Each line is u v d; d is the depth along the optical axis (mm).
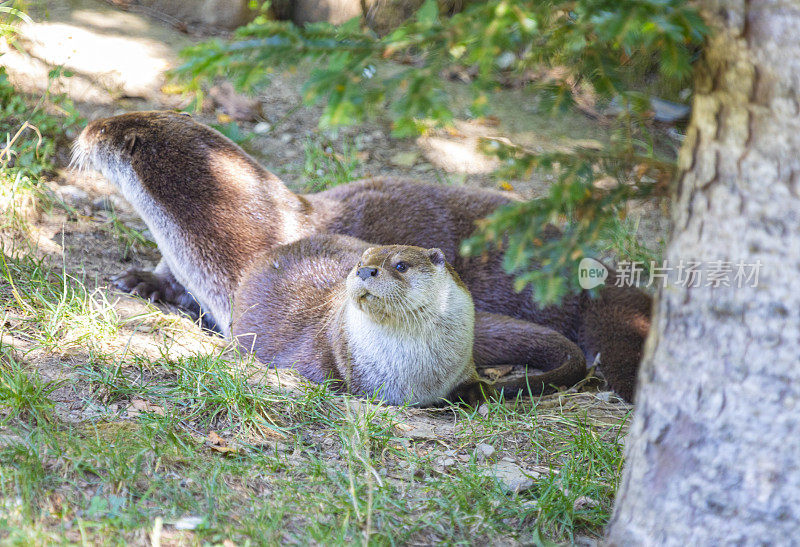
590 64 4406
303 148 12797
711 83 4027
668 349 4371
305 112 13516
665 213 5512
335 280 8875
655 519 4383
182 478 5609
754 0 3789
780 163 3881
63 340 7418
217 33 14656
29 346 7211
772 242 3938
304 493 5680
